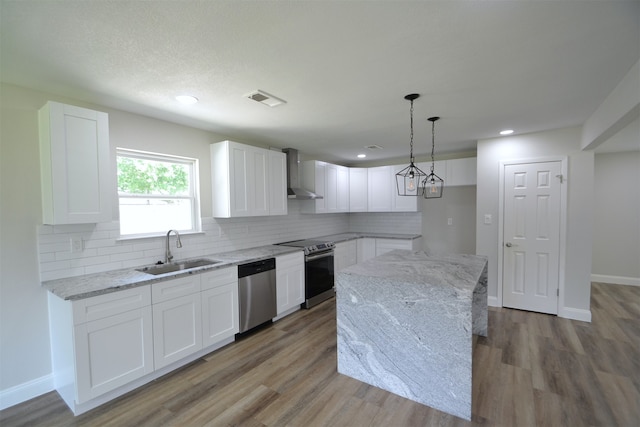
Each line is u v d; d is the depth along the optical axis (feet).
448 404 6.84
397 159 18.74
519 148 12.66
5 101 7.02
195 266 10.52
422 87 7.52
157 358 8.00
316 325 11.80
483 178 13.42
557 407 6.84
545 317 12.15
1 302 7.04
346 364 8.32
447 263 9.42
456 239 17.10
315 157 17.90
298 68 6.43
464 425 6.38
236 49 5.63
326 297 15.01
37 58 5.87
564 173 11.86
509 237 13.03
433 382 7.03
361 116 9.87
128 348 7.42
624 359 8.84
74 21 4.69
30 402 7.21
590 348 9.53
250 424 6.48
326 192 16.71
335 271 15.81
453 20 4.82
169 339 8.29
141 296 7.66
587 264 11.66
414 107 9.02
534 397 7.20
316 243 14.80
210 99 8.16
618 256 16.94
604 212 17.15
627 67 6.52
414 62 6.23
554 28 5.06
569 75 6.90
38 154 7.47
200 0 4.24
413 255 10.92
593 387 7.53
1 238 7.02
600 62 6.28
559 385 7.64
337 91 7.71
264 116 9.75
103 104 8.45
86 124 7.47
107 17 4.61
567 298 12.03
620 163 16.71
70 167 7.23
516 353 9.29
